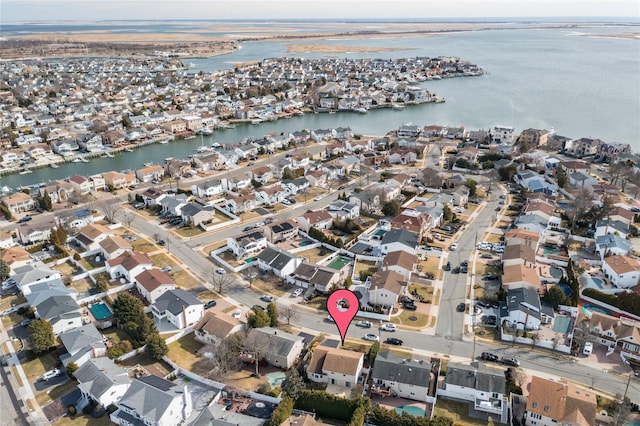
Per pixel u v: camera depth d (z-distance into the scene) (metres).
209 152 198.25
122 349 82.38
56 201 149.75
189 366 80.62
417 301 98.75
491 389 71.62
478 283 104.94
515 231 120.00
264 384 75.06
